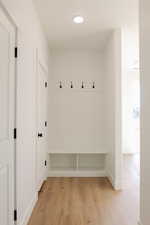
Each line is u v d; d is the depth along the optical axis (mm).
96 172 4328
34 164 2883
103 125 4574
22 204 2219
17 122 2031
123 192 3363
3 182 1716
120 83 3504
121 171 3512
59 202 2951
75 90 4605
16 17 1938
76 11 2934
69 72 4609
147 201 1996
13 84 1950
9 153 1851
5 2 1616
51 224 2326
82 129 4574
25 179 2361
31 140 2693
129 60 5551
